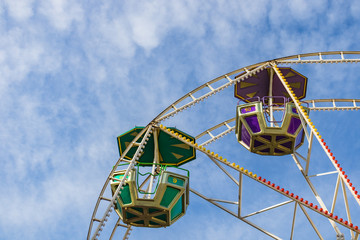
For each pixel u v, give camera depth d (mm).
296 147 21781
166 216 18797
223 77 21734
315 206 17375
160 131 21422
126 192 18672
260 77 24750
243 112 21031
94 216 18984
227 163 19203
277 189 17781
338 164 17531
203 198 21125
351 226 16766
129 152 22391
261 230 20219
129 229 22156
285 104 20812
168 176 18781
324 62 21516
